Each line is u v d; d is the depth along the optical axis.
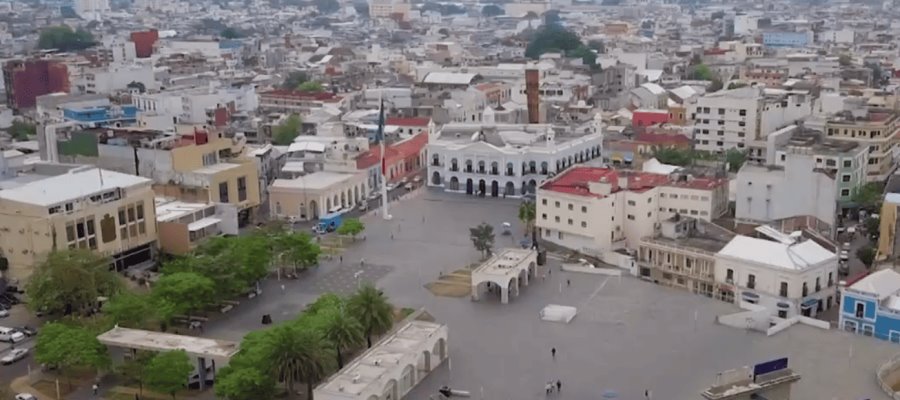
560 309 198.38
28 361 178.00
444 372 170.00
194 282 191.38
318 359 154.88
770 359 171.88
